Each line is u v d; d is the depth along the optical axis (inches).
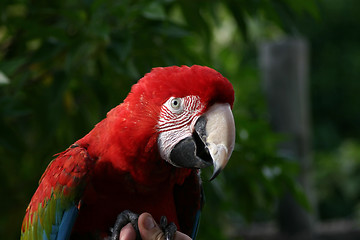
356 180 451.2
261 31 331.6
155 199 116.3
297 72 258.1
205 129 105.3
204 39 192.5
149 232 108.5
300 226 262.8
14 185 176.9
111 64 150.6
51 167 119.4
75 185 111.1
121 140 109.9
